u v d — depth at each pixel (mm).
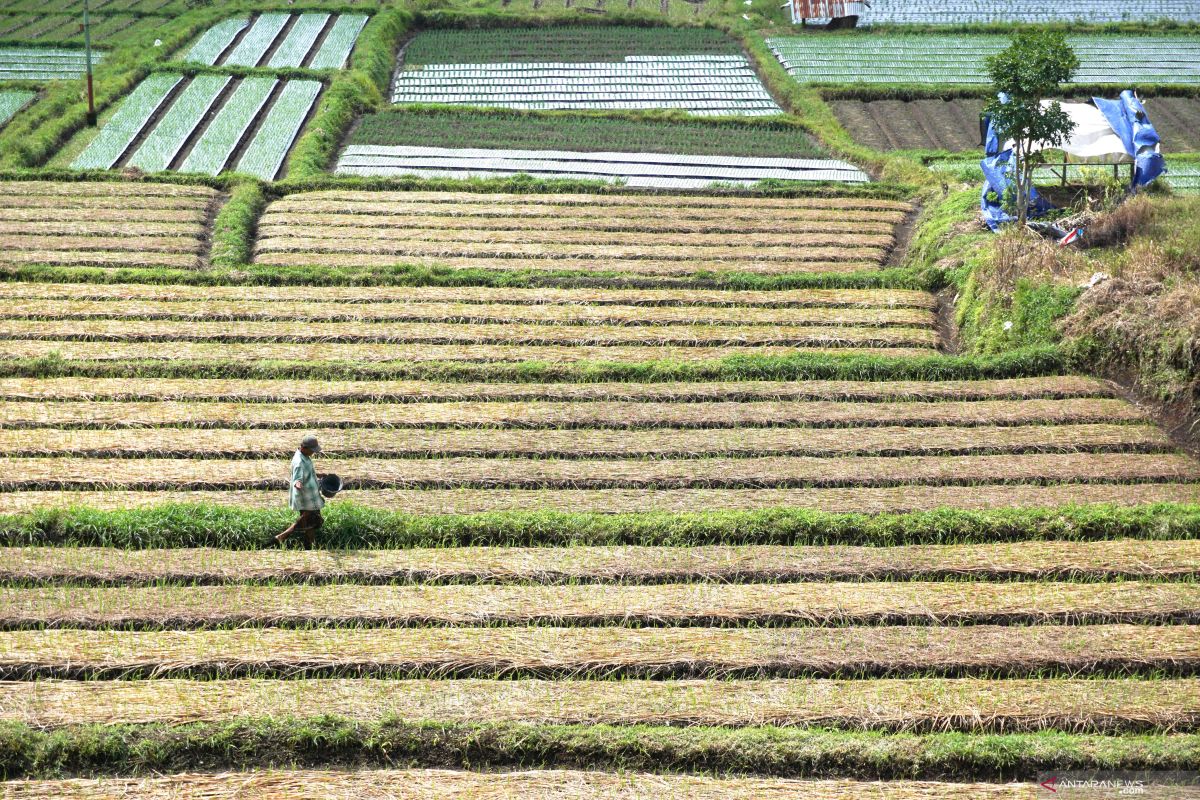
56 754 22203
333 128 73375
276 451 34875
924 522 30453
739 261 52969
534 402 38500
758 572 28641
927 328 45688
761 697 23891
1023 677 24812
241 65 85562
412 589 27500
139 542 29516
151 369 40312
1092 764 22141
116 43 90500
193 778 21578
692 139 75000
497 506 31797
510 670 24859
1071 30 99938
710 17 103688
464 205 60375
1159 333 38812
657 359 42188
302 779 21578
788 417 37344
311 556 28812
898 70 89562
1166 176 66188
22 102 77250
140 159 67375
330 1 104688
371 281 49312
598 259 53031
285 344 42562
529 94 84375
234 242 53312
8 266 48969
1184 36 99000
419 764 22500
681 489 32969
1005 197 51094
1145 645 25312
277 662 24688
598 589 27609
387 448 35094
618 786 21500
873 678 24750
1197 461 34781
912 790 21531
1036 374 40531
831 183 65250
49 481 32688
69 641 25172
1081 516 30656
